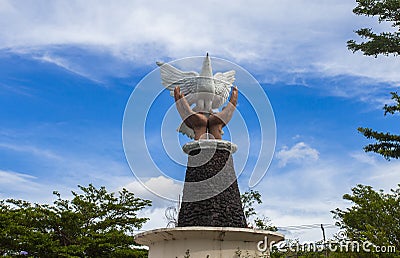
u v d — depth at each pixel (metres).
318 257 19.55
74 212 23.34
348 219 19.08
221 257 9.15
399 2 16.94
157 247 9.87
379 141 17.42
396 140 17.19
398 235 17.11
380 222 17.66
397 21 17.80
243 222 10.37
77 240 22.16
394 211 17.98
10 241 20.89
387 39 17.31
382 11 17.48
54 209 23.66
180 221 10.34
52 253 20.98
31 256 20.81
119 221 24.53
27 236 20.83
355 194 20.28
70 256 20.34
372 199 19.11
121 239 22.83
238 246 9.30
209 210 10.15
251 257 9.27
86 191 25.27
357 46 17.88
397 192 19.55
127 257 22.48
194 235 9.23
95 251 22.84
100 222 24.02
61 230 22.95
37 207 23.44
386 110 17.36
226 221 10.11
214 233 9.14
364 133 17.59
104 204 24.91
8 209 23.73
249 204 24.36
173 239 9.50
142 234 9.77
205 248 9.19
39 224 22.53
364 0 17.52
